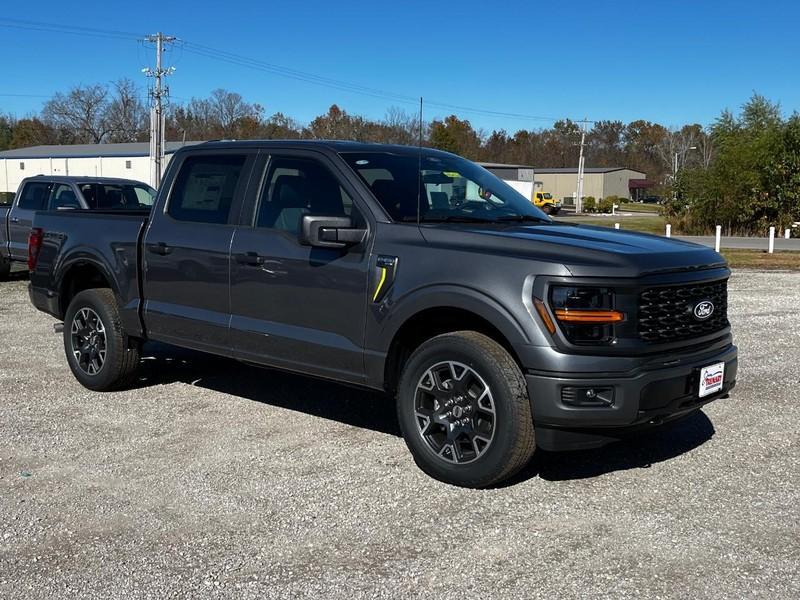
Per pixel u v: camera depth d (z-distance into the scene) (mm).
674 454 5184
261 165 5645
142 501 4402
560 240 4547
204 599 3383
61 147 74812
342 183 5172
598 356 4211
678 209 38062
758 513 4238
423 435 4727
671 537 3945
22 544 3895
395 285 4746
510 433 4328
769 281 15117
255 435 5543
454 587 3465
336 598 3383
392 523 4117
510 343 4293
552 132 121688
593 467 4945
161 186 6223
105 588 3475
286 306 5297
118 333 6441
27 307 11383
